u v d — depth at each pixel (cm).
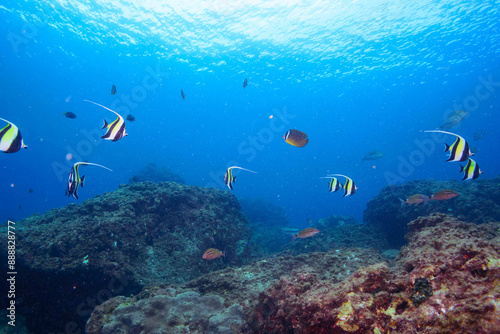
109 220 600
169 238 678
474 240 223
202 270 649
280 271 473
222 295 419
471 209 854
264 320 262
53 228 589
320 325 201
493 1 2056
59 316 511
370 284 225
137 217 677
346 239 982
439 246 258
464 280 188
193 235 696
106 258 539
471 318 155
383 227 1027
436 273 206
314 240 1024
